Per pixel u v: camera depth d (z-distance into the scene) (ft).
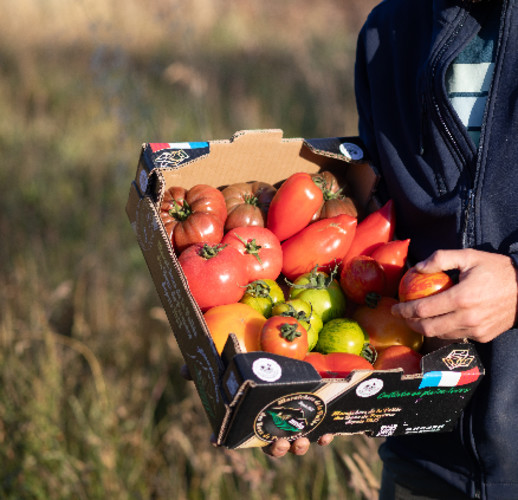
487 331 4.75
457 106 5.38
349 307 6.02
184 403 9.60
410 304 4.79
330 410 4.60
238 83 20.27
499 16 5.19
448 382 4.73
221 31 24.62
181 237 5.93
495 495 5.61
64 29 24.31
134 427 9.14
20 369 9.27
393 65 5.97
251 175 6.59
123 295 11.83
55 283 11.82
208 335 4.66
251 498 8.34
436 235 5.77
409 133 5.78
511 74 4.98
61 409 9.21
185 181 6.36
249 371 4.22
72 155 16.55
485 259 4.75
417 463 6.08
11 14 24.56
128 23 21.67
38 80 20.92
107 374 10.04
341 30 25.95
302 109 19.08
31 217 14.10
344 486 8.69
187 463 9.20
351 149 6.42
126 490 8.52
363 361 5.09
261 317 5.25
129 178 14.76
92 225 13.51
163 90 18.43
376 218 6.07
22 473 8.33
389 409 4.82
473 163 5.31
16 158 16.28
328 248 5.92
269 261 5.83
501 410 5.30
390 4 6.07
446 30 5.27
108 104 13.74
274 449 4.73
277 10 27.58
